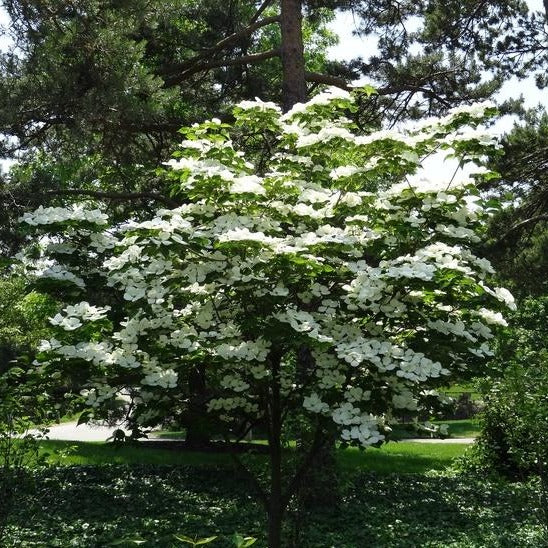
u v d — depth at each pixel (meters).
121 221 13.23
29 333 18.23
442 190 4.87
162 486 10.33
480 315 4.97
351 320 5.09
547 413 6.96
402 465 13.04
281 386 5.47
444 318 4.97
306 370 5.36
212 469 11.59
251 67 14.67
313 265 4.46
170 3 10.30
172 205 11.31
